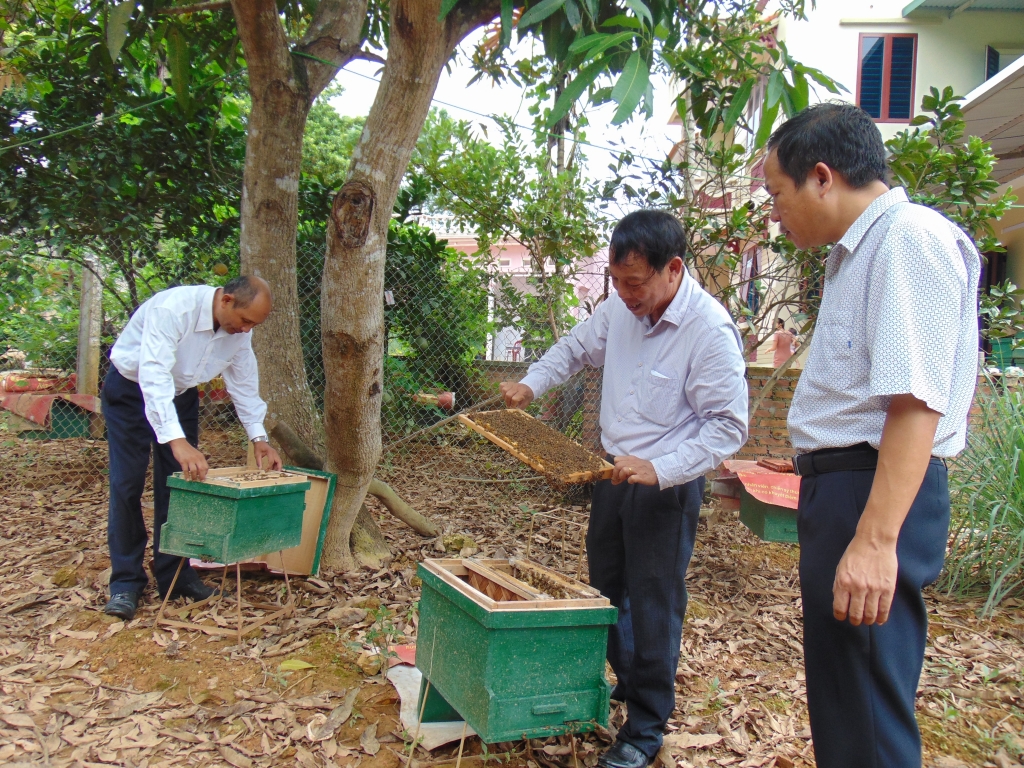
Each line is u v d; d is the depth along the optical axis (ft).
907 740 5.41
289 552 13.14
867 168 5.62
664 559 8.00
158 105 18.42
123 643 10.53
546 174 22.29
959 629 12.53
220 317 11.18
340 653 10.46
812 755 8.63
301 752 8.14
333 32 14.61
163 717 8.73
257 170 13.70
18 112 18.10
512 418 9.11
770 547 17.39
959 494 14.84
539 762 8.20
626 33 8.81
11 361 22.93
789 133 5.82
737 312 19.65
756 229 19.35
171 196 19.79
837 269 5.82
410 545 15.78
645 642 7.98
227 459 20.79
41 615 11.34
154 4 14.43
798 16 20.40
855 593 4.99
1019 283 31.83
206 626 11.11
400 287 23.99
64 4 18.34
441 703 8.61
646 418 8.22
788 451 20.44
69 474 20.21
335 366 12.34
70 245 18.95
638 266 7.48
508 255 42.96
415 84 11.60
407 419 24.00
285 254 14.20
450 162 23.22
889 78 34.14
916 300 5.05
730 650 11.56
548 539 17.08
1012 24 33.71
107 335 22.98
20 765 7.65
